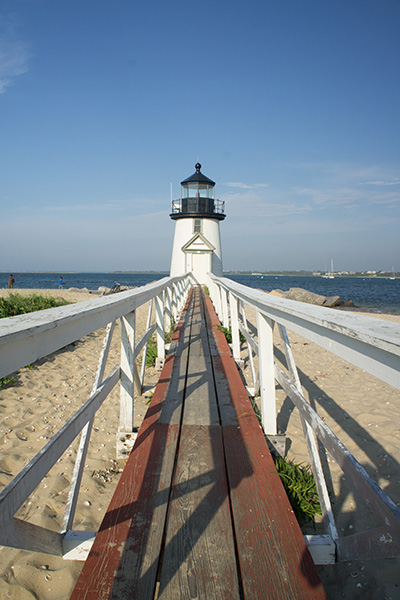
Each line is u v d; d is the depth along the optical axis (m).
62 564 2.26
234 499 2.04
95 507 2.82
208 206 24.88
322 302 27.58
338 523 2.71
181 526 1.84
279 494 2.09
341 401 5.02
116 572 1.54
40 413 4.44
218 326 7.30
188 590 1.48
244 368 6.40
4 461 3.37
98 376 2.73
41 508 2.75
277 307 2.37
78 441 3.83
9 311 8.80
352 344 1.54
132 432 3.47
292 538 1.76
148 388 5.12
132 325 3.54
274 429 3.30
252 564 1.60
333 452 1.92
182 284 12.34
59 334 1.79
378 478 3.27
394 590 2.18
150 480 2.21
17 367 1.39
